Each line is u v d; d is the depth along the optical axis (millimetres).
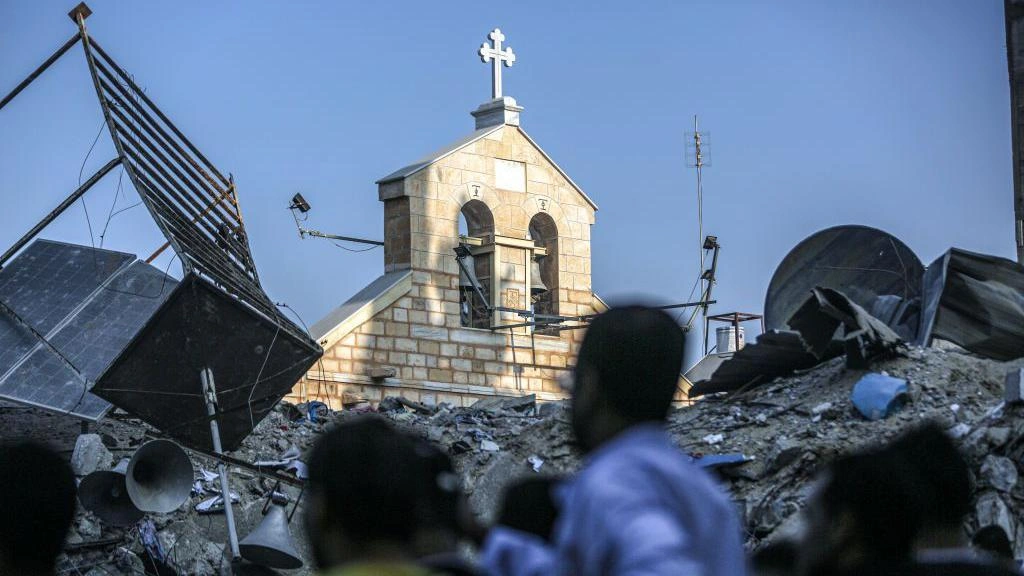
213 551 18234
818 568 4441
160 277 20969
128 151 20297
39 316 19984
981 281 19016
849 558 4383
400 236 29891
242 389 19344
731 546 3576
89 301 20312
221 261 20891
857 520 4363
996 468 14070
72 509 4266
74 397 18875
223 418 19438
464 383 29688
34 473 4195
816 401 17984
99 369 19234
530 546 4562
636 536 3400
